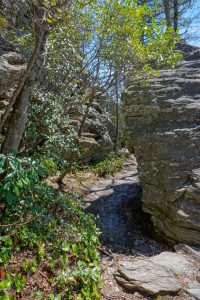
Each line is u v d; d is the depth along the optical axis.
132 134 5.50
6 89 4.67
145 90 5.70
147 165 5.18
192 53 6.60
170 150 5.03
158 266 3.71
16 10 3.64
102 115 9.84
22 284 2.68
